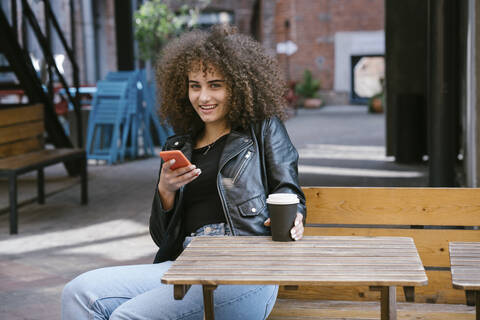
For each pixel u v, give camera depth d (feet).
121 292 8.10
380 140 47.52
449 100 20.49
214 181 8.71
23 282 14.98
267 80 8.84
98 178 31.42
